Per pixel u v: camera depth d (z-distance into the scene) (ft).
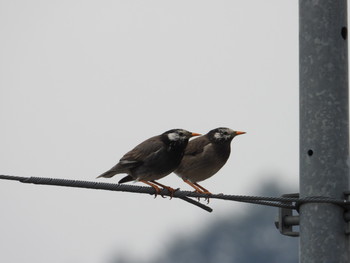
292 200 43.88
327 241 43.32
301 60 45.11
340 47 45.01
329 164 44.04
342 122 44.47
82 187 44.60
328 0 45.03
